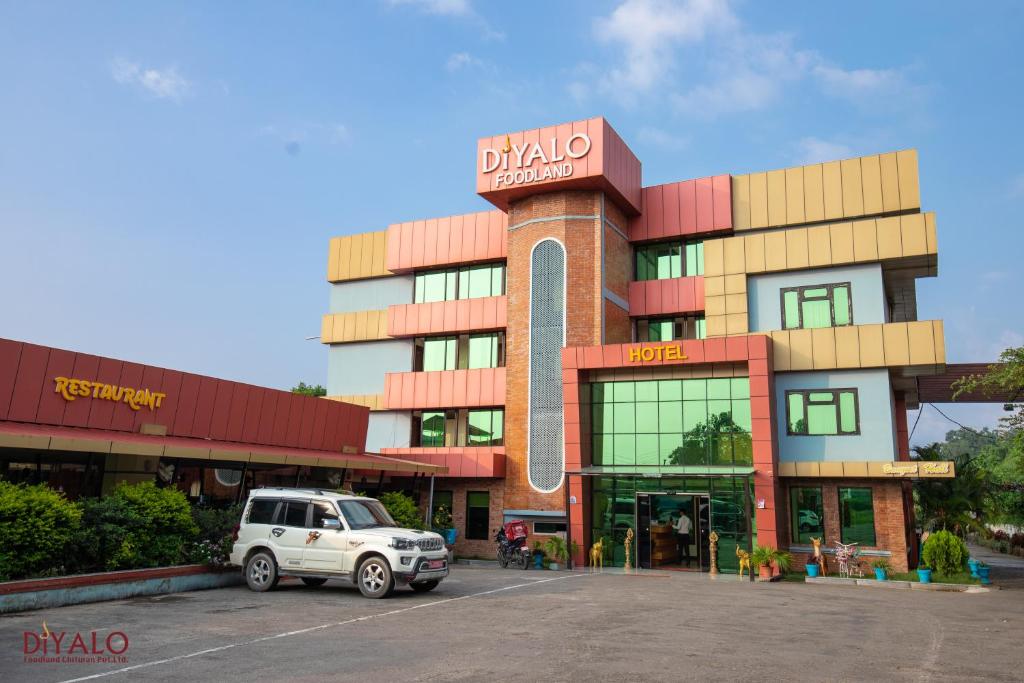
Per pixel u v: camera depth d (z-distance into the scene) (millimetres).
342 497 17047
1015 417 21547
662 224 32094
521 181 30906
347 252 38781
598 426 28391
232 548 17219
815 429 25656
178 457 18656
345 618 12750
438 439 34406
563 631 11578
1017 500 42375
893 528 24172
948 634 12219
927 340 24312
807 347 25953
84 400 18562
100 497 18469
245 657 9383
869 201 27734
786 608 15406
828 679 8477
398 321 35594
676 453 27031
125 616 12742
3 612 12773
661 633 11570
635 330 32375
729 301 27891
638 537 27266
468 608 14180
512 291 31812
